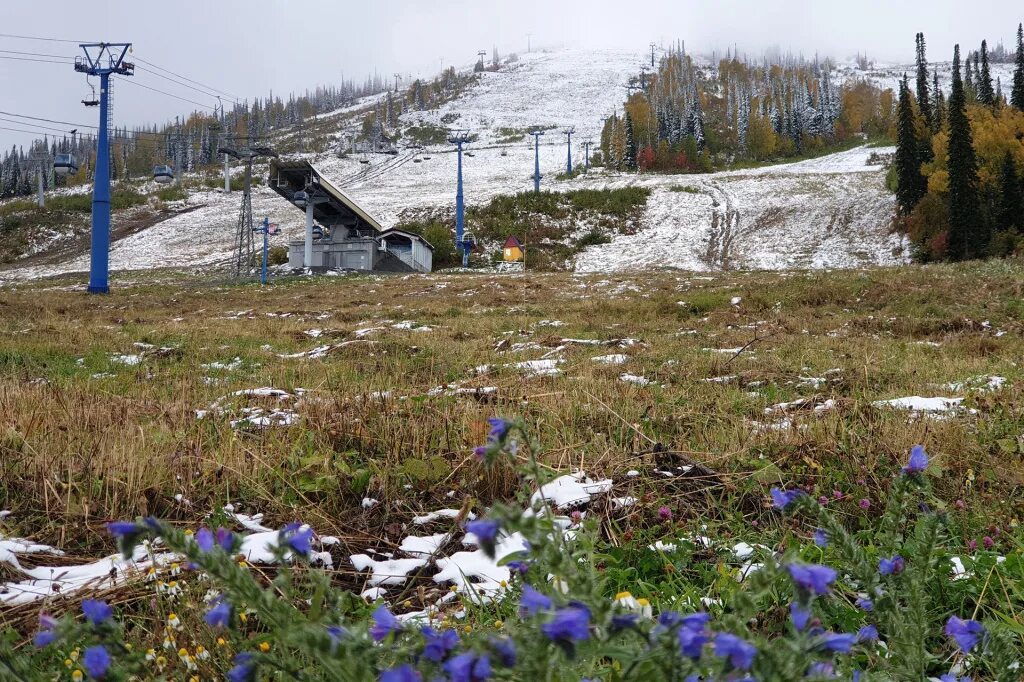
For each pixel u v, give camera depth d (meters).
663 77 189.00
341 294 30.02
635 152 114.12
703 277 30.09
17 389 7.27
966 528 3.31
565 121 177.88
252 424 5.99
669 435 5.57
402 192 86.00
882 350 12.05
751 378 9.20
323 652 0.88
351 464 4.84
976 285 20.00
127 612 2.71
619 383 8.33
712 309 20.38
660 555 3.07
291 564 3.11
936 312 17.58
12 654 1.20
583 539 1.41
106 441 4.93
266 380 9.48
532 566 1.38
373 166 121.44
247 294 31.39
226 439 5.28
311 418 5.88
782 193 64.69
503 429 1.41
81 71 33.81
